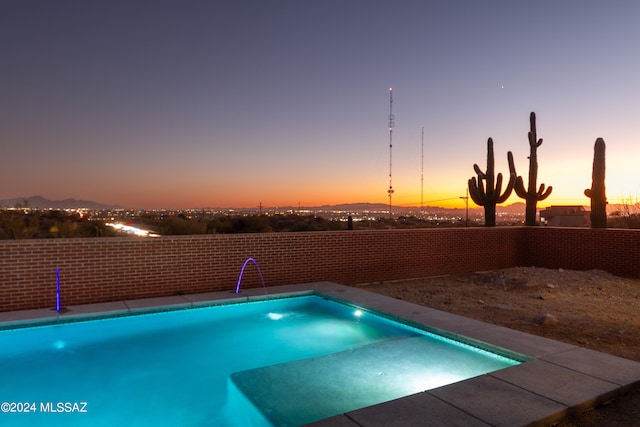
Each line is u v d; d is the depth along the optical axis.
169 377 6.33
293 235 11.54
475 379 5.18
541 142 18.28
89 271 9.24
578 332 7.70
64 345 7.59
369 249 12.65
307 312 9.71
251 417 5.00
